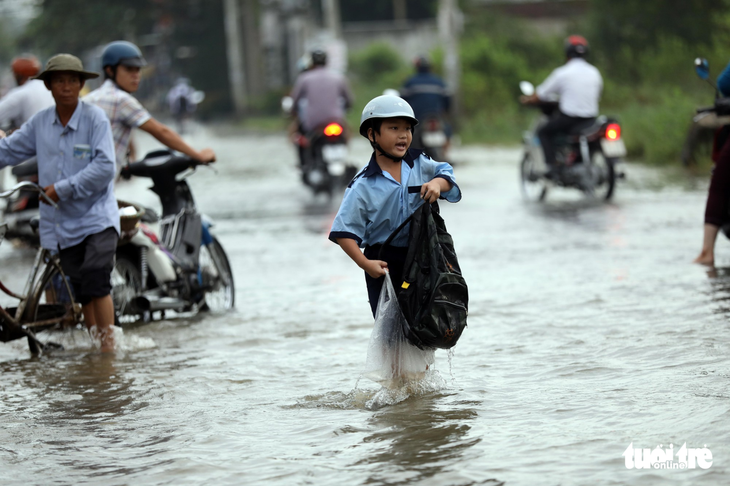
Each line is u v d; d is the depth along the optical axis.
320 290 21.56
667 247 24.62
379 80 115.38
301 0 155.62
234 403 13.03
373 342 12.56
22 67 26.94
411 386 12.87
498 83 87.44
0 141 16.89
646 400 11.95
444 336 11.94
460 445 10.69
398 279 12.77
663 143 49.88
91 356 16.41
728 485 9.18
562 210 33.75
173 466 10.54
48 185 16.56
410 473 9.91
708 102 54.47
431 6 146.12
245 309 20.00
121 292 18.80
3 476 10.51
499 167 52.47
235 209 38.53
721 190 21.56
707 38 78.38
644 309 17.45
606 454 10.16
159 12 144.12
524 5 119.25
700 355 13.95
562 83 36.41
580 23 96.56
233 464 10.53
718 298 17.92
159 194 20.25
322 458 10.55
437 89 47.16
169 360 15.79
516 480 9.57
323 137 40.53
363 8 145.00
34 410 13.15
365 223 12.61
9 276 25.38
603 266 22.42
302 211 37.09
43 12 143.38
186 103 101.50
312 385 13.77
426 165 12.66
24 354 17.05
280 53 156.50
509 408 12.02
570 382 13.05
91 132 16.50
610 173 35.56
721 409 11.36
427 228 12.21
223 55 148.12
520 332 16.33
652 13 80.12
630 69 80.50
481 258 24.61
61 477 10.41
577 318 17.12
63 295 18.12
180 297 19.59
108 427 12.20
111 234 16.77
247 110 135.88
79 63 16.28
